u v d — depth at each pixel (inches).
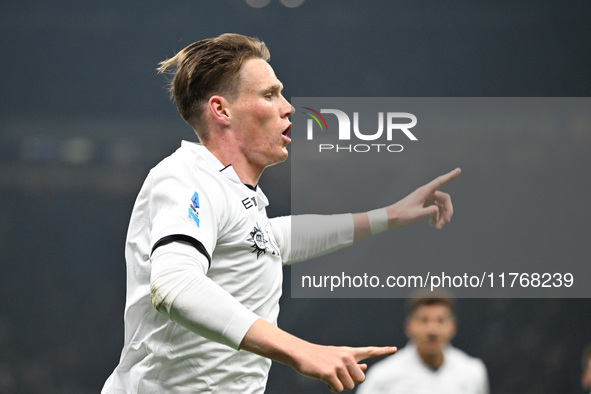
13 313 1053.2
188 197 259.3
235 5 1018.7
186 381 276.1
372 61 1026.1
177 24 1024.2
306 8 1019.9
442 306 559.8
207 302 231.1
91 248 1059.9
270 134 295.1
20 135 1043.9
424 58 1029.2
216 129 295.7
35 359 1047.0
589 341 996.6
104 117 1042.1
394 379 555.5
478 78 1029.2
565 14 1016.2
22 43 1026.1
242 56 295.4
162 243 245.3
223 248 274.7
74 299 1056.8
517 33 1025.5
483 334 1007.0
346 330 999.0
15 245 1055.0
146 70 1031.6
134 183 1051.3
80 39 1027.9
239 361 280.2
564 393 995.9
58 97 1037.8
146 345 279.3
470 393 556.7
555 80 1023.0
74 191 1053.8
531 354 1003.9
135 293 283.1
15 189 1051.3
